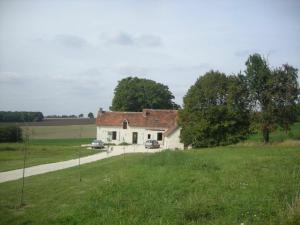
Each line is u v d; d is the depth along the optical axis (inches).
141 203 516.1
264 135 1903.3
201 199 507.2
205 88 1925.4
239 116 1916.8
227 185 610.9
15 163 1348.4
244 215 441.1
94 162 1359.5
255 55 1904.5
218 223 416.2
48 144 2758.4
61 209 522.3
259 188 581.3
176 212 459.5
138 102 3801.7
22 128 907.4
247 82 1924.2
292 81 1834.4
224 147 1624.0
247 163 886.4
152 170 812.0
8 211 545.3
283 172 722.8
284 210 445.1
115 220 439.8
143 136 2982.3
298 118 1871.3
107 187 629.9
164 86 4099.4
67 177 888.3
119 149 2332.7
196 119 1919.3
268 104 1844.2
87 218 462.3
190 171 776.3
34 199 627.2
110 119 3085.6
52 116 5949.8
